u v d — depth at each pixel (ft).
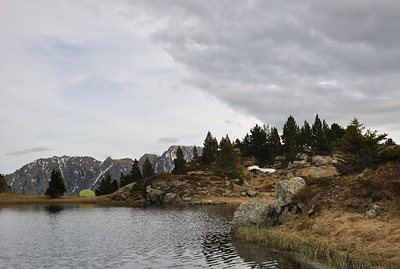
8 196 339.77
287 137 426.10
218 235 94.48
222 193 263.08
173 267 57.88
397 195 71.82
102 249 76.13
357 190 82.38
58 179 338.95
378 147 102.01
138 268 57.67
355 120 109.50
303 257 60.70
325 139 400.26
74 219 148.56
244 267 56.08
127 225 123.75
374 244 57.00
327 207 83.51
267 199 244.01
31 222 136.87
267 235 81.05
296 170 349.41
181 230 107.14
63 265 61.00
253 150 444.96
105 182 437.99
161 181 281.54
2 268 59.52
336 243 63.93
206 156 423.23
